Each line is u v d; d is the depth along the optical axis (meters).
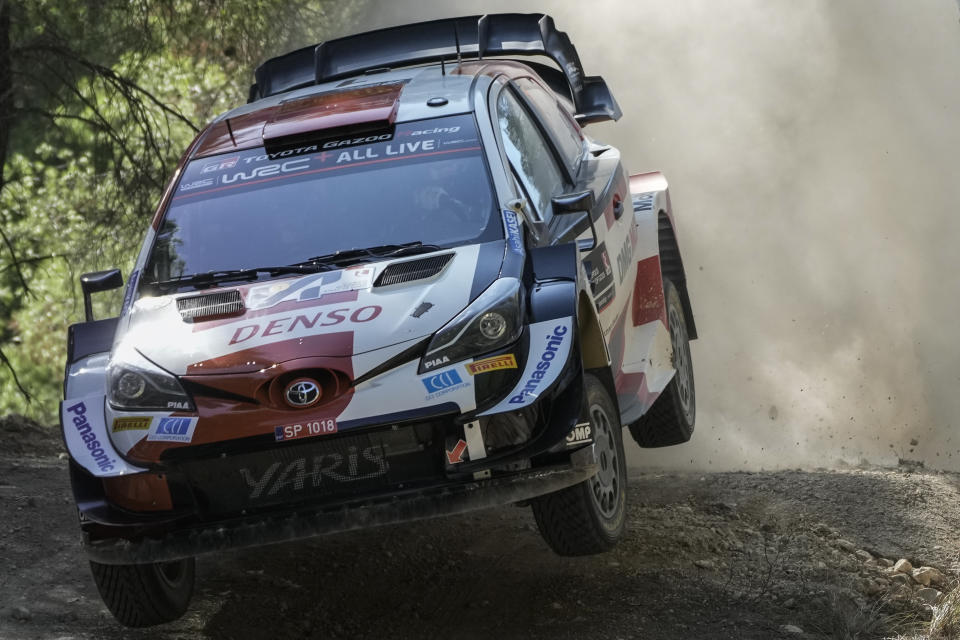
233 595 17.00
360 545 18.67
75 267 45.34
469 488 13.82
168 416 14.09
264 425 13.79
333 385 13.90
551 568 17.23
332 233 16.33
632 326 20.08
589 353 15.83
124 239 42.44
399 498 13.83
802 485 21.31
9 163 53.97
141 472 13.96
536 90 20.55
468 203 16.31
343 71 22.06
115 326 16.09
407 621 15.94
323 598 16.86
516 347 14.28
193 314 15.17
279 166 17.41
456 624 15.72
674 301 22.66
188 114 49.16
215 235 16.67
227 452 13.82
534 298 14.99
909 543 18.84
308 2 44.62
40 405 62.12
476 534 18.91
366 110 17.88
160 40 42.78
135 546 14.14
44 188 56.50
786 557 17.69
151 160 42.50
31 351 62.97
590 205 16.44
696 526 18.91
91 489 14.46
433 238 16.02
